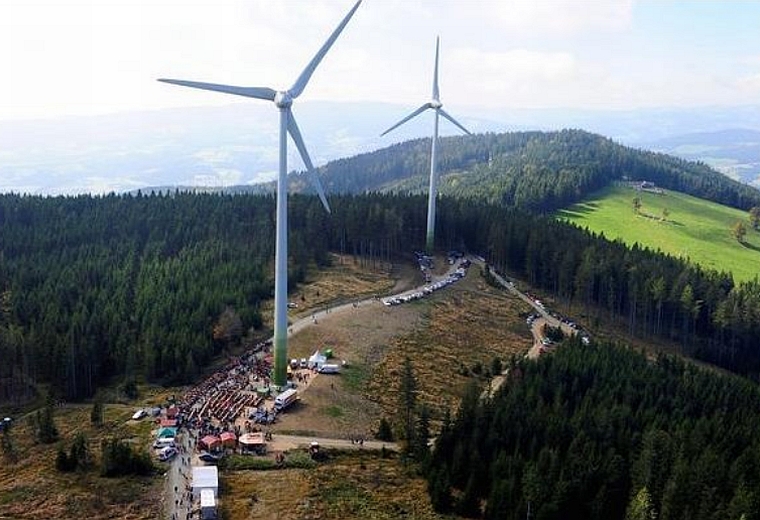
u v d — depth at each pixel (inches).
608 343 4635.8
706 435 3309.5
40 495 2642.7
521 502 2640.3
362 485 2874.0
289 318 4849.9
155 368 3927.2
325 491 2775.6
